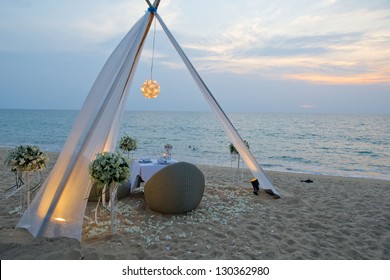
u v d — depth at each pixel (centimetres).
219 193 593
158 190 432
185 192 434
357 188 718
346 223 429
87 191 335
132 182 577
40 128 3419
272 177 870
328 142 2095
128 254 291
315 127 3472
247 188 641
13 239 304
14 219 395
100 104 366
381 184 794
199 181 452
